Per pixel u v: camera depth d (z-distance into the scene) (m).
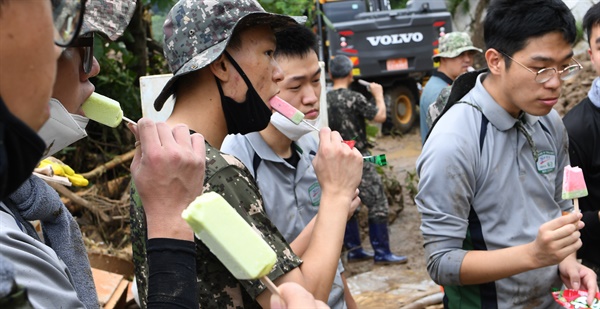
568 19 2.62
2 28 0.97
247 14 1.88
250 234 1.25
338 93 6.52
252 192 1.81
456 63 5.94
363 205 6.99
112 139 6.29
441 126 2.76
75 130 1.55
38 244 1.43
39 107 1.03
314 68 3.00
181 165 1.47
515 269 2.54
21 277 1.32
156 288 1.39
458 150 2.68
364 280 6.19
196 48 1.92
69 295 1.42
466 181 2.69
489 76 2.77
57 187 5.23
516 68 2.64
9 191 1.01
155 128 1.51
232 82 1.94
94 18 1.66
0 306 0.98
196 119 1.94
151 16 7.60
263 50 1.98
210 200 1.23
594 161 3.27
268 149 2.73
